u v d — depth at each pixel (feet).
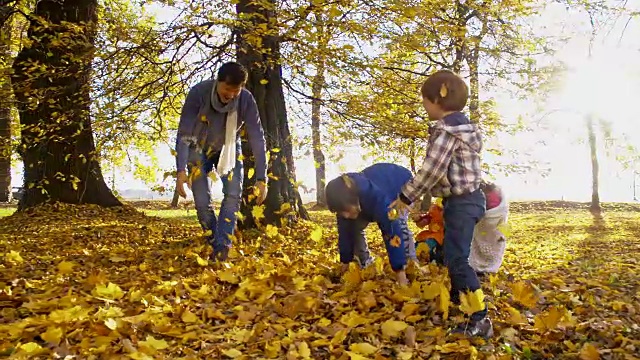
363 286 12.99
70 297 11.67
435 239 15.89
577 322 11.52
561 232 45.73
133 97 26.66
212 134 16.35
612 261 23.18
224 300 12.53
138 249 20.30
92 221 31.19
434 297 12.13
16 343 9.28
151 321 10.52
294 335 10.20
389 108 26.55
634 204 88.22
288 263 16.89
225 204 16.72
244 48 24.79
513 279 15.67
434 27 24.68
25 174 35.50
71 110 26.91
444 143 10.55
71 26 26.21
